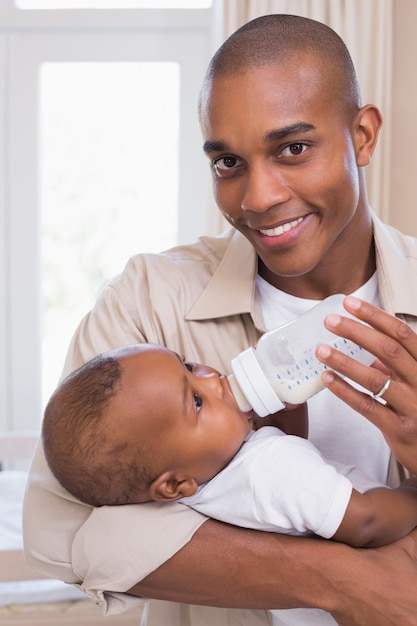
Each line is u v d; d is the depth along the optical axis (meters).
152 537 0.90
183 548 0.90
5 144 2.75
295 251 0.98
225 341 1.13
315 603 0.88
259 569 0.89
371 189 2.49
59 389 0.94
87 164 2.77
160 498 0.92
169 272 1.15
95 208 2.79
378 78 2.46
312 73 0.94
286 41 0.94
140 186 2.78
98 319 1.12
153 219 2.79
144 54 2.72
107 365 0.93
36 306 2.80
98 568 0.91
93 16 2.66
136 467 0.91
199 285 1.15
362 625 0.88
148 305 1.13
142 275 1.15
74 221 2.79
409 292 1.11
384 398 0.87
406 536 0.94
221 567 0.89
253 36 0.95
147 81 2.73
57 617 1.78
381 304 1.12
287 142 0.92
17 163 2.76
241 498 0.91
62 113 2.74
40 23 2.67
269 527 0.92
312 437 1.11
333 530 0.88
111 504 0.94
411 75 2.58
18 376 2.82
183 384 0.93
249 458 0.91
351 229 1.07
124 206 2.79
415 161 2.61
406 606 0.88
